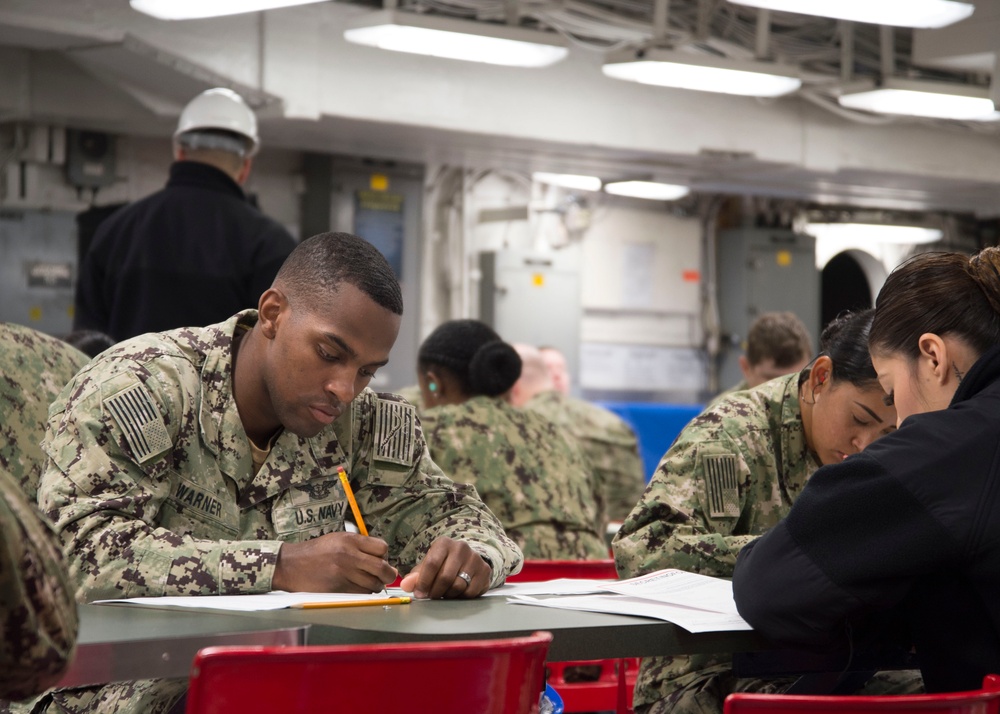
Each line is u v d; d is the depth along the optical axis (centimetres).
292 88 576
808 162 728
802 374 236
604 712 329
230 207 405
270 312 191
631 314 853
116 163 666
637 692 228
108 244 407
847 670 186
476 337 363
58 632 109
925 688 176
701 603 176
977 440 161
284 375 189
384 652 120
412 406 221
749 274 869
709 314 872
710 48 607
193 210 400
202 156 414
